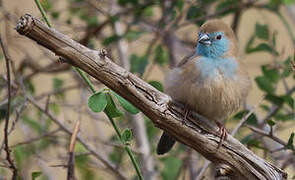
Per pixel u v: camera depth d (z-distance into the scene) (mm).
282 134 13148
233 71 9414
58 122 10578
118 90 7449
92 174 11414
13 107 11039
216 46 9508
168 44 12883
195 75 9195
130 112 7664
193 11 12172
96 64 7223
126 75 7379
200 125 8109
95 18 12812
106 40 11875
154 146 12156
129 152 7762
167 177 11258
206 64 9281
